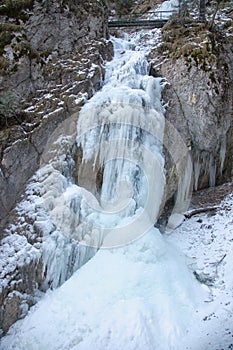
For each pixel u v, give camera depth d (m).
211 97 8.62
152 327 5.64
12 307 5.90
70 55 9.01
